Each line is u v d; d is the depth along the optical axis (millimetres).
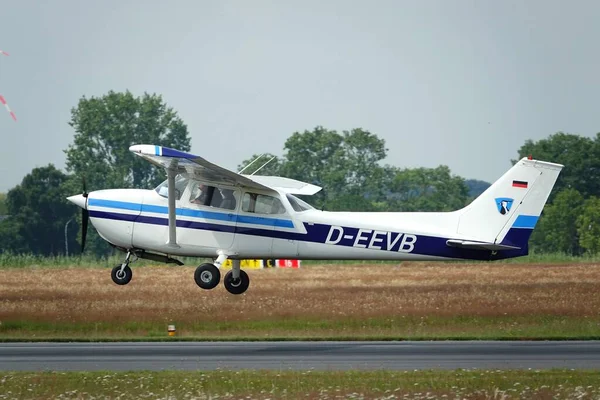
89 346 74688
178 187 77375
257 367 62219
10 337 79625
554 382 54344
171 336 79938
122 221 77062
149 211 76938
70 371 60406
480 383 54062
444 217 79312
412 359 66125
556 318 86875
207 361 65500
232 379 55781
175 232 75562
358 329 81938
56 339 78312
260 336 79312
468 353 69188
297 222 77438
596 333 79875
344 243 78000
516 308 93500
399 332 80875
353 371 58875
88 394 51781
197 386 53688
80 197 77938
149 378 56375
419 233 78562
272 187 78875
